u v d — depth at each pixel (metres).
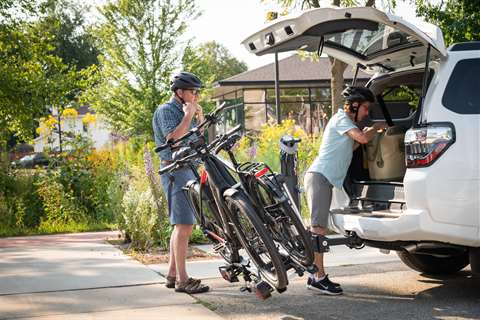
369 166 7.50
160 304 6.77
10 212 13.45
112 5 32.47
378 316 6.27
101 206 13.76
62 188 13.77
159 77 33.28
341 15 6.46
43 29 16.53
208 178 6.34
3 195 14.13
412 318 6.17
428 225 6.27
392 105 8.40
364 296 7.05
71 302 6.87
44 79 15.68
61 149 15.07
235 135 6.17
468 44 6.72
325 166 7.25
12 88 15.27
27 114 15.63
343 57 7.85
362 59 7.78
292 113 37.12
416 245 6.64
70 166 14.41
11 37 15.78
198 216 6.95
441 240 6.34
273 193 5.82
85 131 16.48
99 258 9.36
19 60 16.05
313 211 7.27
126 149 17.52
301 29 6.62
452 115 6.37
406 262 8.05
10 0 15.90
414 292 7.20
